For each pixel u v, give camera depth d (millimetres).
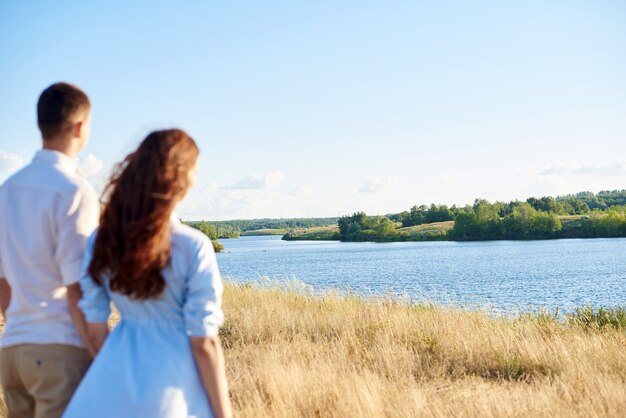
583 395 5766
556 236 144375
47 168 2488
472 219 154000
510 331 8398
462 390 6020
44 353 2438
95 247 2238
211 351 2148
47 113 2502
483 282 37125
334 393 5348
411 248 114688
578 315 12125
